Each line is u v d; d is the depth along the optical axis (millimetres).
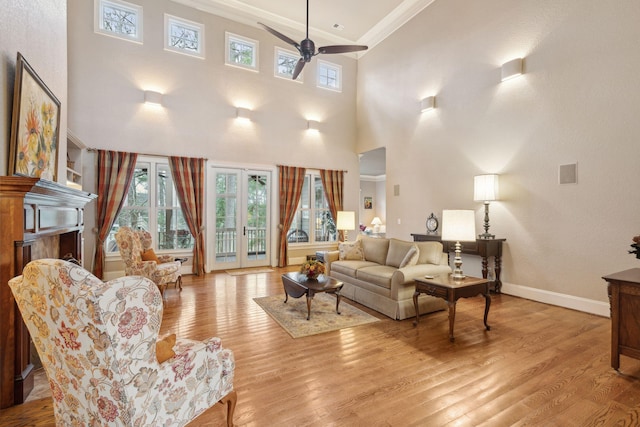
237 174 6582
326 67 7715
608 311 3551
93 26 5215
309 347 2768
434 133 5785
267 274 6016
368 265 4355
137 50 5551
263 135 6766
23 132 2221
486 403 1954
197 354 1487
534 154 4254
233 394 1686
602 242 3615
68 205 2855
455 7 5379
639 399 1989
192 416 1464
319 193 7609
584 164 3758
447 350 2709
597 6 3635
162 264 4543
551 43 4066
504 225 4613
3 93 1999
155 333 1267
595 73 3658
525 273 4355
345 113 7812
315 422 1774
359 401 1975
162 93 5758
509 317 3570
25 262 2035
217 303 4082
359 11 6438
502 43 4637
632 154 3385
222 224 6461
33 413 1862
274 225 6953
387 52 6945
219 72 6285
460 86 5293
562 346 2779
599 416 1827
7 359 1908
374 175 12641
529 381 2207
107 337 1123
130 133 5492
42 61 2707
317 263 3783
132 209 5629
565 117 3930
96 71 5230
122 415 1198
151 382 1275
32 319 1326
